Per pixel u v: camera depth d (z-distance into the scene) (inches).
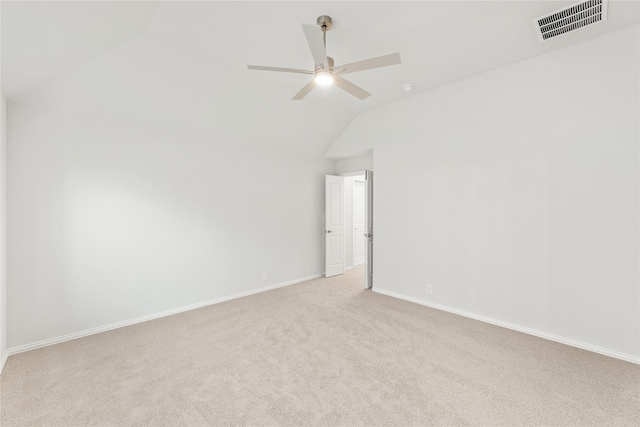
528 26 95.8
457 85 137.4
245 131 165.0
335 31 97.5
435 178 147.1
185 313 145.8
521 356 100.4
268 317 138.9
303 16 89.7
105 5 75.4
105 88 114.6
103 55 102.5
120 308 130.6
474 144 132.7
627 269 97.0
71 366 96.8
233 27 95.6
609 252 100.1
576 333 107.1
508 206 123.0
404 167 160.1
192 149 153.3
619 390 81.3
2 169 99.5
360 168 211.9
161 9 87.0
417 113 153.1
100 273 125.6
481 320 132.3
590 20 90.8
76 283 119.8
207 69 121.2
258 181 181.5
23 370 94.6
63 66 98.0
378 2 83.6
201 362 98.7
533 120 115.7
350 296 170.4
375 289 177.9
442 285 146.1
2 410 75.5
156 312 140.7
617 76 97.8
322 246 221.3
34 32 74.3
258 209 181.8
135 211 135.0
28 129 109.7
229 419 72.1
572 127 106.9
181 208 149.4
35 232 111.1
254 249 179.8
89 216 123.0
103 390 83.8
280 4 84.2
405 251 161.3
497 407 75.2
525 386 83.7
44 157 113.0
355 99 159.0
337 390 83.0
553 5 85.8
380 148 172.2
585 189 104.4
